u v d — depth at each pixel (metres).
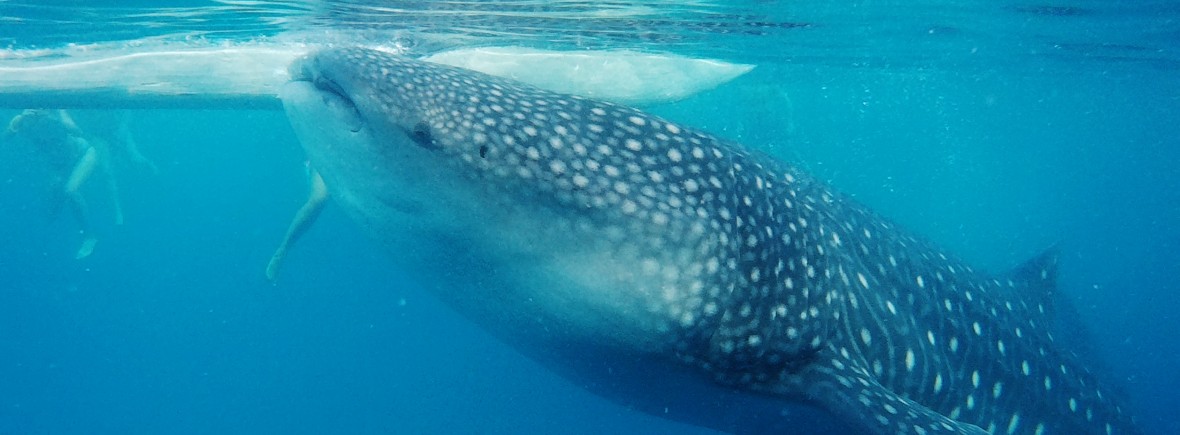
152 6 6.22
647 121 3.62
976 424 4.86
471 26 7.51
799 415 3.87
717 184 3.52
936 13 9.34
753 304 3.51
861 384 3.69
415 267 4.08
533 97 3.60
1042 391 5.36
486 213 3.36
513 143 3.26
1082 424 5.56
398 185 3.43
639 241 3.32
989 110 30.86
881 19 9.58
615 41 8.85
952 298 5.08
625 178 3.34
